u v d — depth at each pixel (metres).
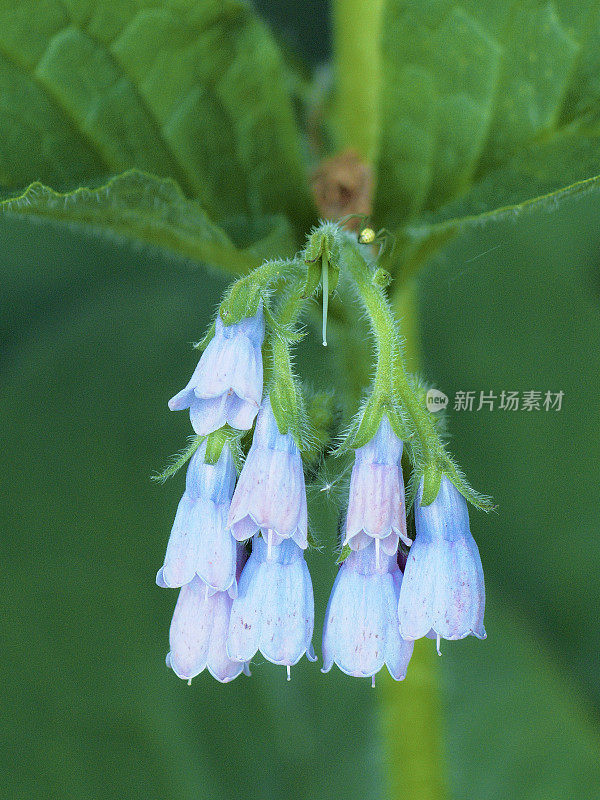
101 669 0.28
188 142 0.22
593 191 0.20
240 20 0.22
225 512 0.18
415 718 0.24
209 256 0.22
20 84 0.21
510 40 0.21
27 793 0.26
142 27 0.21
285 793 0.26
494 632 0.28
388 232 0.20
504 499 0.29
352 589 0.18
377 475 0.18
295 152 0.23
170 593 0.29
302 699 0.27
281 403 0.18
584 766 0.26
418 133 0.22
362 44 0.22
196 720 0.27
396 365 0.18
